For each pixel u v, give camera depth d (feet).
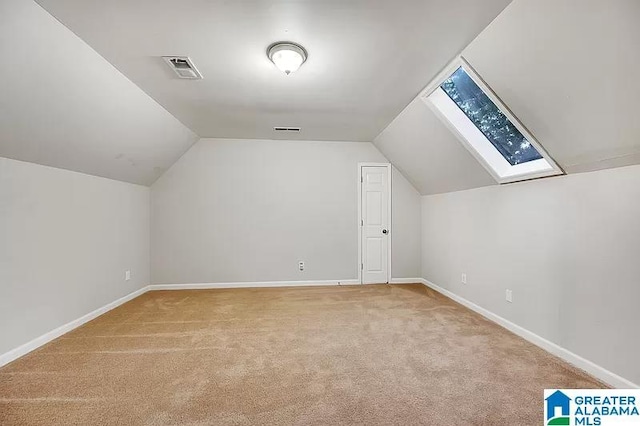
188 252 16.14
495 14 6.31
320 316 11.77
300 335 9.93
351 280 17.10
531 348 8.91
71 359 8.29
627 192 6.64
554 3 5.36
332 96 10.68
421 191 17.08
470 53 7.64
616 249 6.88
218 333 10.12
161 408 6.22
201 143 16.19
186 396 6.62
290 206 16.72
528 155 9.68
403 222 17.38
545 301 8.85
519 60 6.79
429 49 7.72
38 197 9.16
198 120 13.20
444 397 6.56
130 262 14.19
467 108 10.67
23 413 6.04
